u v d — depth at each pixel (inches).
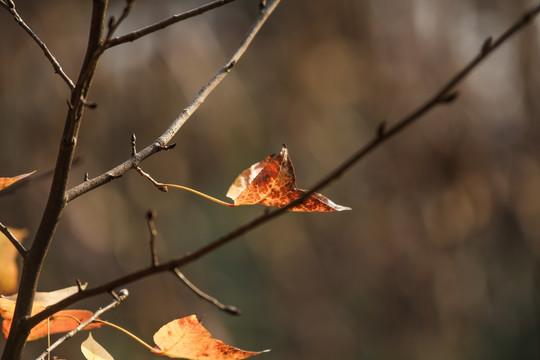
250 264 256.5
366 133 222.5
